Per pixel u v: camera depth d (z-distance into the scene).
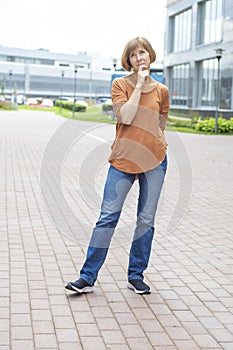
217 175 12.46
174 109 44.28
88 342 3.66
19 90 94.56
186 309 4.29
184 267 5.38
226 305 4.40
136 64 4.36
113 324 3.96
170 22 48.50
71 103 58.56
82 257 5.57
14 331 3.78
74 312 4.14
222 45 39.03
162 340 3.73
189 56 44.50
